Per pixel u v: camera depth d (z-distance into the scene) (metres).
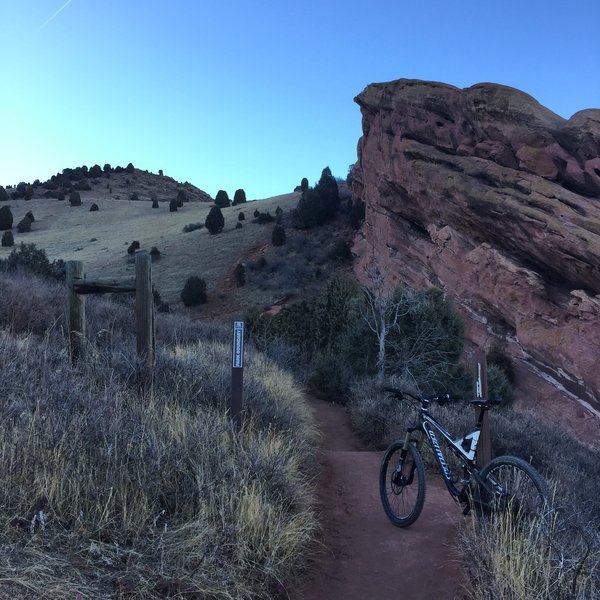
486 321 25.25
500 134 25.14
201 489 4.09
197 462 4.52
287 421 7.36
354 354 15.98
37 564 2.96
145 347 6.98
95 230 75.44
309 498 5.30
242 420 6.49
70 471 3.87
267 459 5.04
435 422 5.04
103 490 3.78
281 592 3.77
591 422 19.81
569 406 20.81
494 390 14.91
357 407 11.33
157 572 3.28
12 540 3.14
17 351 6.20
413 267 31.36
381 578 4.20
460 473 6.61
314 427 9.45
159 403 6.05
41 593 2.74
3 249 64.31
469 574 3.93
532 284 22.61
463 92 27.22
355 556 4.55
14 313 10.06
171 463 4.30
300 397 11.45
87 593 2.89
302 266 45.72
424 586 4.03
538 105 24.62
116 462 4.07
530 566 3.37
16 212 89.94
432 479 6.84
